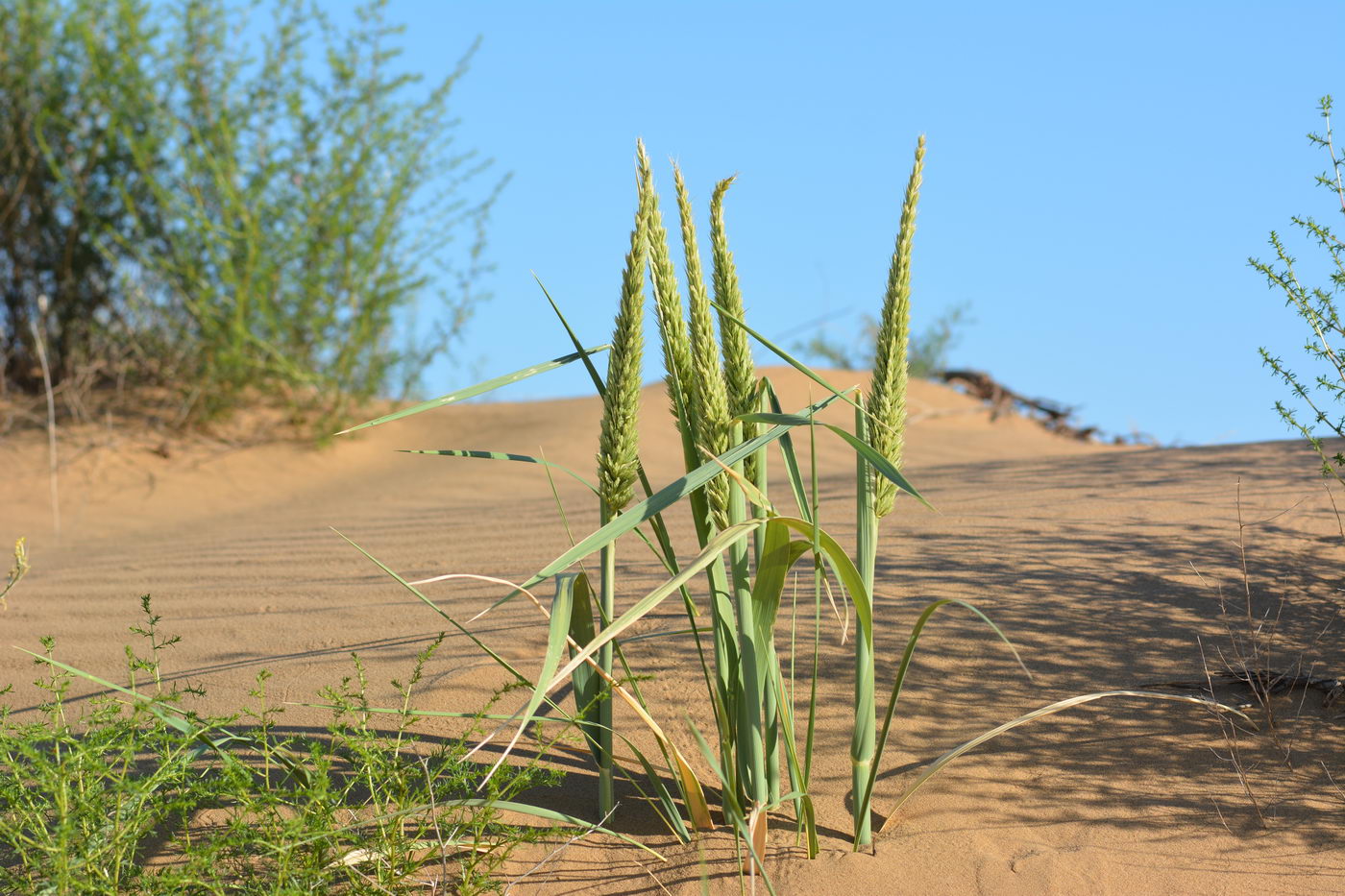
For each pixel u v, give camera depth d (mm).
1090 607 2793
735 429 1854
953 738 2289
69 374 9438
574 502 5320
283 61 8734
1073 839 1962
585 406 9641
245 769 1866
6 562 5199
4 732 1933
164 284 8961
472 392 1731
